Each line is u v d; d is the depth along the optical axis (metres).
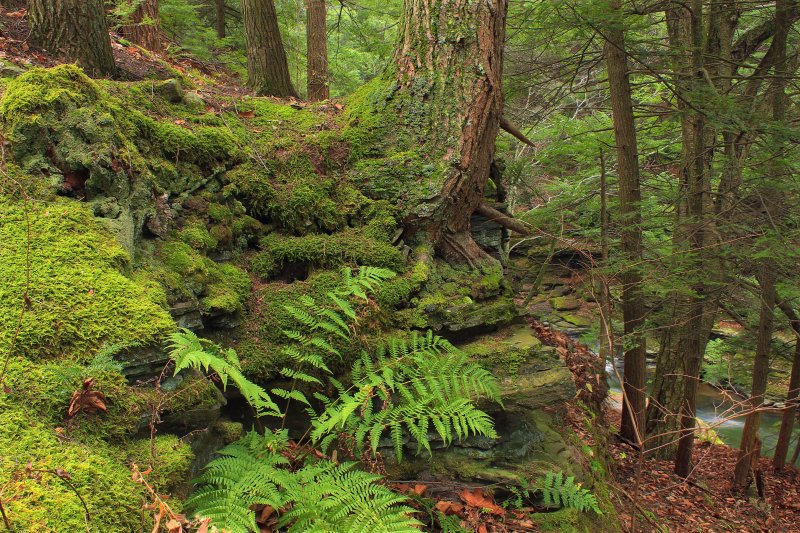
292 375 3.11
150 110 4.02
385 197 4.35
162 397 2.48
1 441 1.94
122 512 1.96
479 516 3.18
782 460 9.47
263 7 6.76
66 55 4.24
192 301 3.13
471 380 3.21
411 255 4.33
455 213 4.50
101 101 3.35
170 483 2.25
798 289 5.79
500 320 4.32
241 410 3.31
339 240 4.12
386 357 3.64
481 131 4.39
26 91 3.01
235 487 2.31
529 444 3.75
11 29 4.42
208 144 3.94
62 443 2.07
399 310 3.96
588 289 6.24
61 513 1.79
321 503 2.33
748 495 7.68
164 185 3.62
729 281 6.41
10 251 2.56
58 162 3.02
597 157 8.71
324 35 9.33
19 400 2.10
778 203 5.89
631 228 6.23
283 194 4.18
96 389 2.27
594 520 3.71
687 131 7.89
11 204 2.77
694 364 7.21
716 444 9.80
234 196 4.05
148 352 2.52
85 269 2.64
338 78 11.89
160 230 3.40
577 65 8.27
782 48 7.17
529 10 7.12
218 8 11.50
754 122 5.54
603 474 4.48
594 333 7.19
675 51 6.61
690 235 5.84
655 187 7.90
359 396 2.84
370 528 2.23
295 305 3.67
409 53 4.48
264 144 4.39
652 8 6.71
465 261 4.61
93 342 2.40
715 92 5.75
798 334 7.69
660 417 8.56
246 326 3.54
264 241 4.07
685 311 6.95
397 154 4.40
